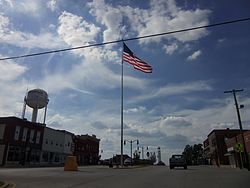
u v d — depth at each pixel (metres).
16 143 49.59
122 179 17.09
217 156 75.62
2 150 47.69
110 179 17.08
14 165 46.72
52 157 60.88
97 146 86.56
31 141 53.75
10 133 48.47
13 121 49.22
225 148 74.75
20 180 16.11
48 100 63.22
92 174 22.33
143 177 18.81
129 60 38.00
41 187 12.60
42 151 57.41
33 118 61.25
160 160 109.75
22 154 51.00
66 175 20.78
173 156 38.41
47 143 58.91
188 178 17.97
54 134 61.72
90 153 80.69
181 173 24.05
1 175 20.19
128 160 72.25
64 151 65.25
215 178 18.00
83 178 17.86
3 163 46.84
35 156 55.03
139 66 36.94
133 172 26.12
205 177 18.88
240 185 13.59
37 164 54.81
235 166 51.78
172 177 18.83
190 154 133.62
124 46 38.81
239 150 40.47
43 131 57.84
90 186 13.06
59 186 13.05
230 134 75.75
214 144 79.44
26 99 61.44
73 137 70.38
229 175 21.09
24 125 52.00
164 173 24.08
